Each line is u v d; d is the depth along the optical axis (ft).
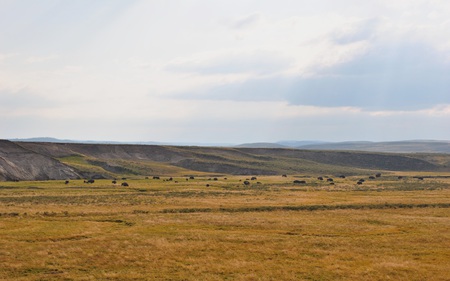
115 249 130.41
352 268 112.27
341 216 202.69
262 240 144.46
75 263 115.34
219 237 148.77
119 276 104.17
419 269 110.52
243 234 155.12
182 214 204.64
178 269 110.73
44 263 114.32
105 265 113.91
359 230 165.07
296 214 209.87
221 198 274.36
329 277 104.68
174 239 145.28
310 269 111.24
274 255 125.80
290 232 160.86
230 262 117.29
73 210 208.85
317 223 180.14
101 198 268.00
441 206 241.14
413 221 186.09
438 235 153.89
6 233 151.33
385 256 124.98
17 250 127.34
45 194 290.76
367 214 210.59
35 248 130.41
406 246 137.59
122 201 252.21
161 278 102.89
